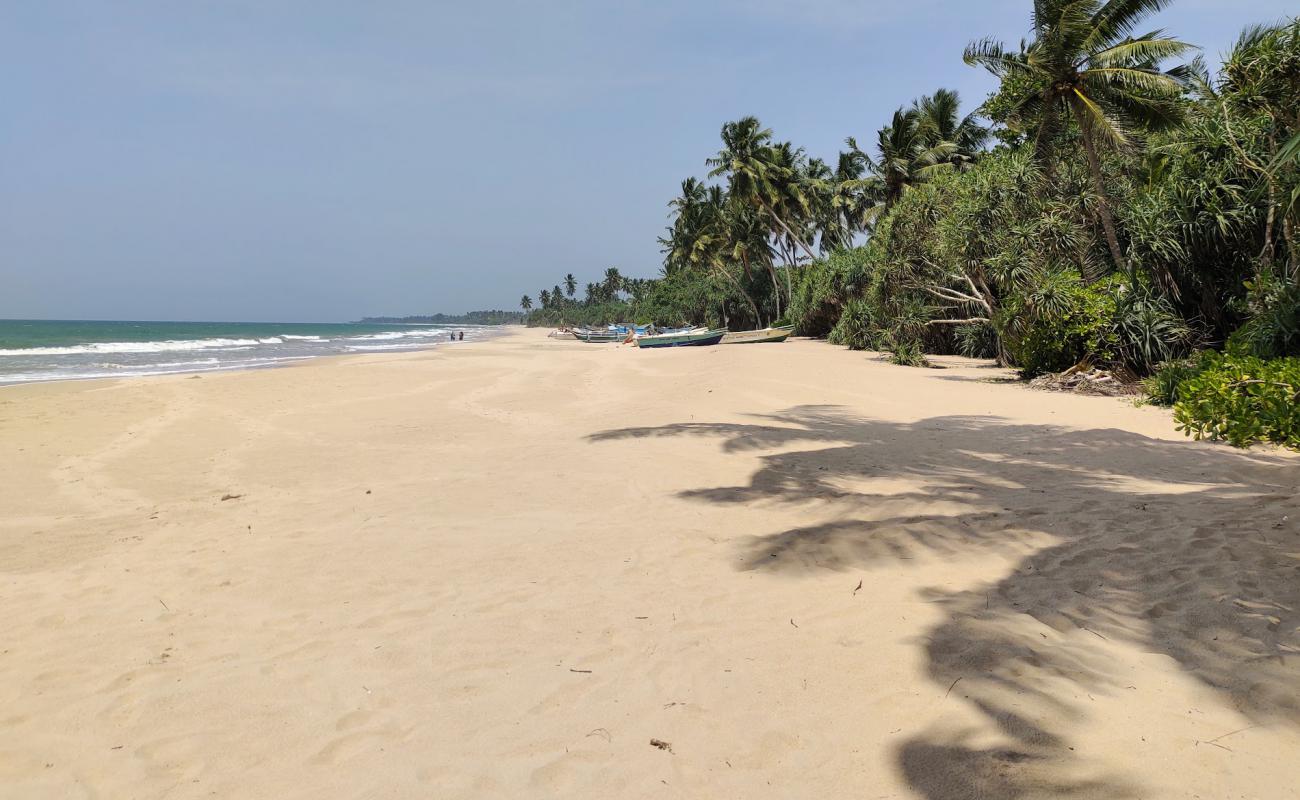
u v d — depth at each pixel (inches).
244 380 915.4
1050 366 730.8
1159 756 99.5
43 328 4584.2
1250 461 322.3
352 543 234.2
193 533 254.7
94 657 154.5
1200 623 142.3
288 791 104.9
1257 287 573.6
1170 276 695.7
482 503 284.7
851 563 193.5
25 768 113.5
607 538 230.8
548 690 132.7
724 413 525.0
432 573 202.5
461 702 129.4
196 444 462.0
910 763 102.6
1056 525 214.1
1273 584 157.8
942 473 305.9
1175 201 682.2
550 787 102.8
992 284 914.1
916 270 1029.2
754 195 1962.4
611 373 976.3
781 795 97.9
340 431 508.1
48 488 340.8
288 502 300.0
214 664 149.4
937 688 123.5
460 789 103.3
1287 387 374.9
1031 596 162.4
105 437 492.7
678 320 2977.4
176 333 3818.9
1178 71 810.2
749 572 192.7
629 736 115.5
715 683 132.0
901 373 829.8
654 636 154.9
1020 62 842.8
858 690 125.4
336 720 125.2
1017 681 123.6
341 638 160.4
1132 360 676.7
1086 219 862.5
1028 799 91.8
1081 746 103.1
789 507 257.4
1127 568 175.2
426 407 644.7
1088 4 773.3
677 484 304.5
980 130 1640.0
